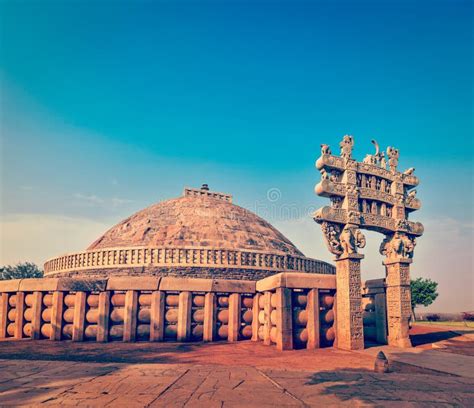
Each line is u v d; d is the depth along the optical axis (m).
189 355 13.98
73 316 18.45
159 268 25.36
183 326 18.05
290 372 10.45
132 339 17.84
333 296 17.14
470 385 9.33
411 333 21.06
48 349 15.50
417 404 7.57
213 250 25.83
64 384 8.88
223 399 7.67
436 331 21.78
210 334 18.23
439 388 8.94
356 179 17.94
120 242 30.03
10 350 15.29
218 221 32.12
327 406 7.35
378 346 17.17
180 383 8.98
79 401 7.52
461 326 26.70
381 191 18.73
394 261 18.03
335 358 13.45
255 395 8.01
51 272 30.45
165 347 16.02
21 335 19.28
